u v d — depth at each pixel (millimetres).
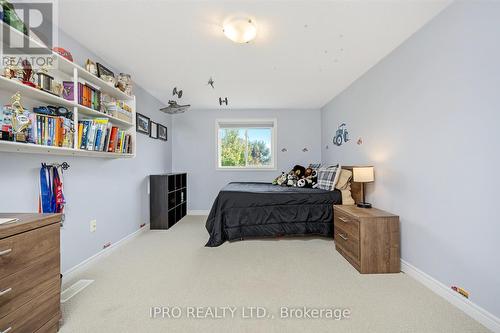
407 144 2146
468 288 1560
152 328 1406
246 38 1938
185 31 1993
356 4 1667
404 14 1782
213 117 4883
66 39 2021
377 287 1894
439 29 1770
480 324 1455
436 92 1810
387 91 2453
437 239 1807
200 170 4887
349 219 2375
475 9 1492
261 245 2900
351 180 3199
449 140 1696
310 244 2939
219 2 1645
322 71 2887
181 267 2256
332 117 4168
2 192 1542
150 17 1802
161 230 3600
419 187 1995
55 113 1725
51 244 1319
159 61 2578
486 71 1434
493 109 1396
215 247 2828
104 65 2574
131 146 2639
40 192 1772
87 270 2188
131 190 3150
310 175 4078
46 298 1284
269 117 4887
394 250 2156
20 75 1442
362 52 2387
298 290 1846
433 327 1430
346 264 2342
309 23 1887
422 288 1875
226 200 3094
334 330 1399
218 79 3145
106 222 2594
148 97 3715
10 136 1344
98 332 1370
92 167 2365
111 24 1892
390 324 1453
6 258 1077
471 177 1534
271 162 4992
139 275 2088
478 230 1492
